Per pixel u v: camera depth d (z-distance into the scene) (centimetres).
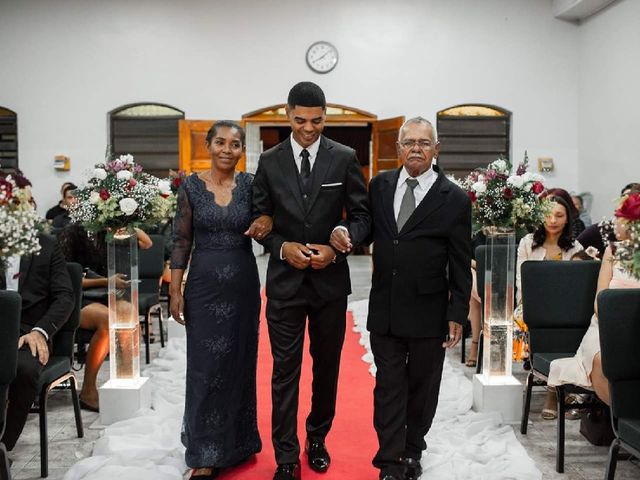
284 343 286
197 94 1040
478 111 1053
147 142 1056
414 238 280
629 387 261
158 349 564
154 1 1030
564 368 319
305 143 283
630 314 260
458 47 1036
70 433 363
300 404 400
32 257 335
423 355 284
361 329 623
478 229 409
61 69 1036
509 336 390
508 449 333
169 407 390
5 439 301
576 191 1043
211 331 294
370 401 409
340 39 1038
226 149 295
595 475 309
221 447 293
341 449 328
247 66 1038
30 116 1039
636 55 851
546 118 1040
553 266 363
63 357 348
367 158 1502
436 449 326
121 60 1037
